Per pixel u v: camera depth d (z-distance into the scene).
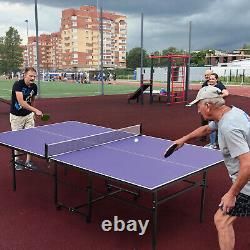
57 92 25.91
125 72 58.97
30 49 98.44
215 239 3.68
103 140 4.85
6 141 4.84
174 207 4.46
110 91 27.73
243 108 16.22
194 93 25.67
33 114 5.96
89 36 90.06
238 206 2.79
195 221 4.09
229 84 41.94
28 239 3.64
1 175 5.63
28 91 5.71
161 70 48.53
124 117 12.87
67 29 89.25
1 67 80.50
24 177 5.55
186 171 3.55
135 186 3.13
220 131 2.69
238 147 2.55
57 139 5.01
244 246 3.53
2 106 15.83
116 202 4.61
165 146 4.64
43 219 4.10
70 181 5.40
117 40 97.94
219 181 5.41
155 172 3.51
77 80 46.41
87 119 12.29
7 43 79.94
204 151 4.39
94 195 4.85
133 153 4.27
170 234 3.78
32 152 4.22
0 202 4.57
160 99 19.64
